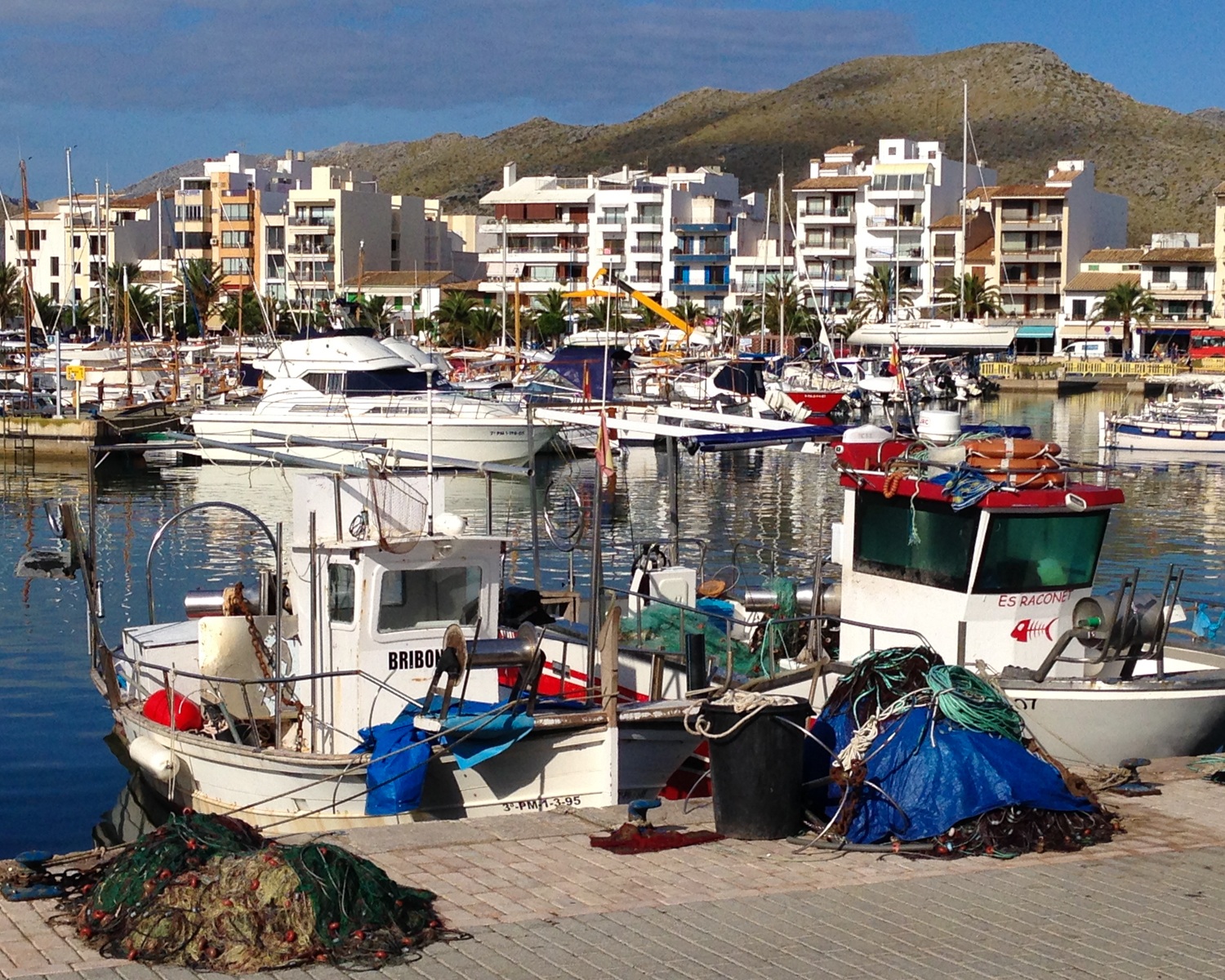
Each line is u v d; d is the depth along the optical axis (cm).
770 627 1564
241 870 820
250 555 3341
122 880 837
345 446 1652
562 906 880
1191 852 1003
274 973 770
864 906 885
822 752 1091
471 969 779
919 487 1509
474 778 1329
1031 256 12281
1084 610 1433
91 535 1673
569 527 2420
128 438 5241
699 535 3634
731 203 13875
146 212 13600
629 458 5519
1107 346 11781
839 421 6425
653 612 1659
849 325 11100
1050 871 956
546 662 1658
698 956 800
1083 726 1436
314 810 1327
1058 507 1490
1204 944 827
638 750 1348
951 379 8731
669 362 7312
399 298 12544
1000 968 790
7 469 5122
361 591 1362
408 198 13962
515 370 7188
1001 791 1008
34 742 1877
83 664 2291
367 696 1373
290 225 13150
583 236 13225
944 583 1512
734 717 1020
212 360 7912
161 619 2614
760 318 11138
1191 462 5819
